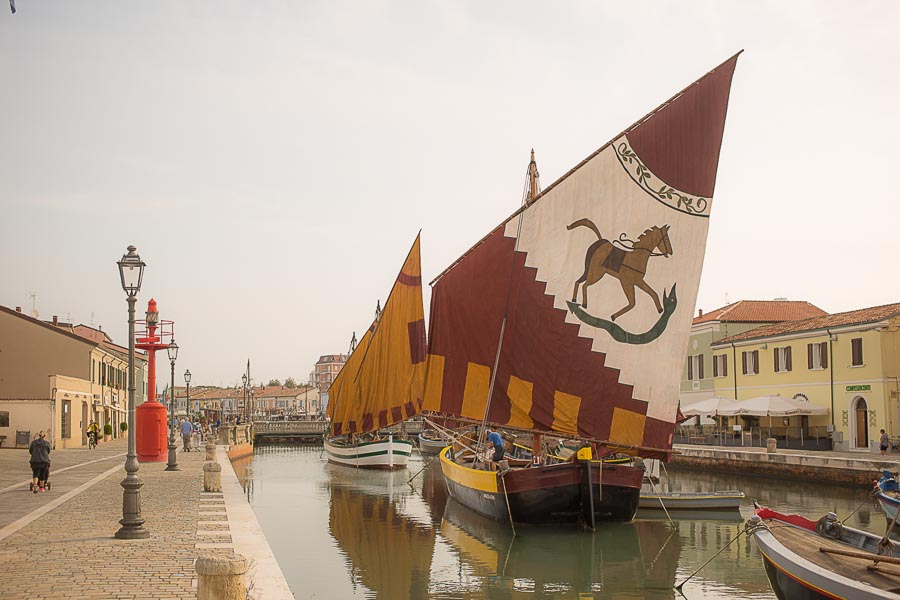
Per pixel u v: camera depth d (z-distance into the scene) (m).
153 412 43.12
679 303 26.42
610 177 26.98
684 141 26.56
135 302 18.50
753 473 46.88
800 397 58.19
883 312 52.16
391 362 49.66
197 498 25.77
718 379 69.12
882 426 50.22
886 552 15.59
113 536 18.06
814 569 14.19
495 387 28.19
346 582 20.03
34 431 53.28
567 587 19.66
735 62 26.28
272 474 51.72
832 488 40.34
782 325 63.72
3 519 20.72
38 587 13.04
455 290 29.80
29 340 58.88
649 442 26.12
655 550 24.12
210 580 9.45
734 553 23.73
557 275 27.30
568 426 26.73
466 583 20.00
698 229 26.45
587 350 26.77
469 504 31.48
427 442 74.00
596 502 26.05
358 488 42.88
